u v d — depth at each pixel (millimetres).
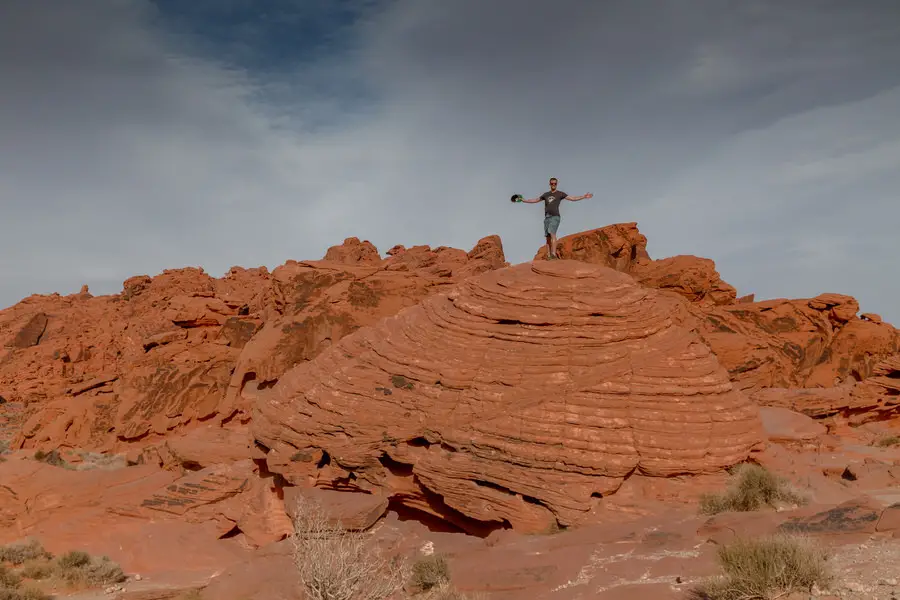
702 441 16531
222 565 23109
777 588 8117
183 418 40312
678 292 44500
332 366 21734
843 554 9211
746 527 11648
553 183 21141
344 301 40031
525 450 16703
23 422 48125
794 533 9695
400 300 40594
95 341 64875
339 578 10289
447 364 18953
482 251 55969
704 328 40844
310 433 19906
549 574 12289
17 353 69688
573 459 16297
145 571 23438
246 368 39000
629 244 46969
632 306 18844
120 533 25938
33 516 28734
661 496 16078
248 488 25875
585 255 46562
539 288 19406
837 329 45312
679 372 17516
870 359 43406
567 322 18516
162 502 26453
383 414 18969
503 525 16812
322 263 42625
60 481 30172
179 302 48656
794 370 42188
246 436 35094
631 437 16500
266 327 40562
